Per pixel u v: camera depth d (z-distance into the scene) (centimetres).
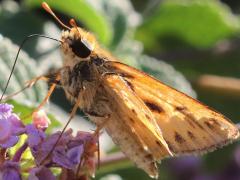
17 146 6
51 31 10
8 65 8
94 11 9
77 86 7
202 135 7
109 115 7
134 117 7
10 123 6
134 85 7
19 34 10
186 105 7
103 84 7
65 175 6
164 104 7
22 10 10
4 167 6
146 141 7
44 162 6
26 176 6
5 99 7
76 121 9
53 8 10
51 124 8
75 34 7
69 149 6
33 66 8
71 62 7
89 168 6
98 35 10
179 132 7
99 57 7
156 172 7
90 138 6
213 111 7
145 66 10
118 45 10
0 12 10
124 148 7
